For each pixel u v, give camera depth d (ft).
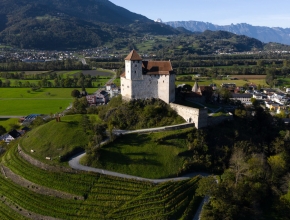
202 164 390.42
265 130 491.72
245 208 327.26
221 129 448.24
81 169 353.72
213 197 323.37
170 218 307.17
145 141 404.77
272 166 392.27
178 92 563.89
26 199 334.03
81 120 461.78
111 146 393.09
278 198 348.18
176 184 346.74
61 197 329.52
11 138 557.33
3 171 385.50
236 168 367.86
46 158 375.25
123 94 496.64
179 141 409.28
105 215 307.17
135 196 326.03
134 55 462.60
